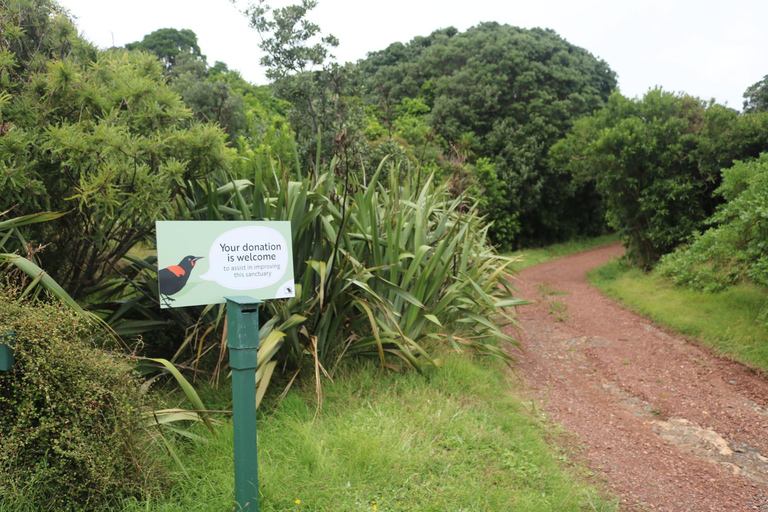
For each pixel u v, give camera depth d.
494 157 30.75
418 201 6.49
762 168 8.54
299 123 12.18
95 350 3.18
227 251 3.50
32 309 2.98
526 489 3.79
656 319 9.85
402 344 5.55
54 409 2.92
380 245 5.77
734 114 14.91
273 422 4.25
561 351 8.36
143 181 4.08
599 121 17.06
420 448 4.07
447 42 40.81
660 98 16.14
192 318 5.23
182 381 3.47
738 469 4.54
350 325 5.47
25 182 3.96
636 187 15.87
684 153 15.45
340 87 12.07
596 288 14.67
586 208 36.09
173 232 3.32
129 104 4.85
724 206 9.91
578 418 5.57
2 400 2.82
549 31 41.25
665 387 6.58
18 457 2.85
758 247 7.84
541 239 34.66
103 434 3.00
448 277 6.51
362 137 11.83
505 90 32.41
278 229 3.69
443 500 3.43
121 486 3.04
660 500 3.98
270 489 3.26
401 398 4.95
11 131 3.98
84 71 5.53
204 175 4.80
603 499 3.90
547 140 31.56
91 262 4.87
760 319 8.03
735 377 6.79
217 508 3.12
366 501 3.34
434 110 31.88
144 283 5.39
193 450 3.72
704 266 10.75
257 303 3.00
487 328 7.16
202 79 29.53
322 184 5.49
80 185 4.03
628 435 5.21
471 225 7.84
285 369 5.24
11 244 4.26
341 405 4.70
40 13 5.73
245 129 17.06
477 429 4.55
